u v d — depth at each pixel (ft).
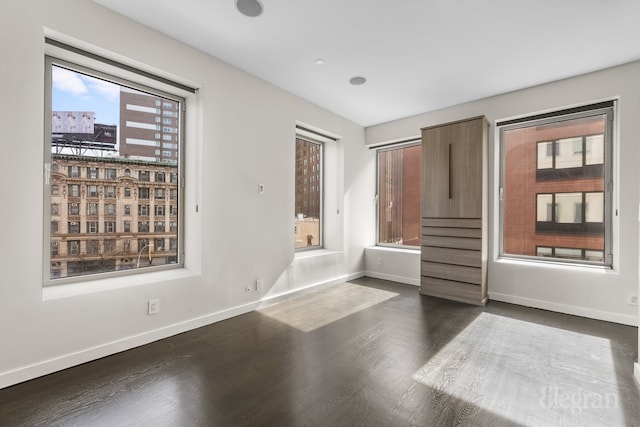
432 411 5.46
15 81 6.12
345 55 9.48
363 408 5.55
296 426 5.07
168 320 8.63
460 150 12.12
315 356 7.56
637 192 9.54
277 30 8.22
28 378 6.28
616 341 8.42
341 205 15.37
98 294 7.29
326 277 14.34
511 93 12.03
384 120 15.70
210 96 9.57
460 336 8.78
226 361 7.27
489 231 12.53
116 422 5.14
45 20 6.45
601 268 10.48
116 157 8.48
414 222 15.72
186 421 5.18
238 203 10.44
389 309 11.18
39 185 6.45
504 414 5.39
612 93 9.94
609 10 7.16
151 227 9.17
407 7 7.20
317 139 15.28
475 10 7.27
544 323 9.78
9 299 6.07
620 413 5.42
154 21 7.86
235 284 10.38
